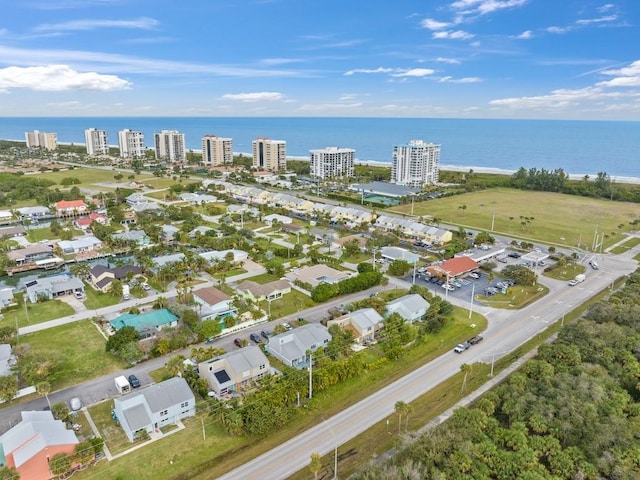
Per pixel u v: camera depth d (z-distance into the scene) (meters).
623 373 74.06
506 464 54.56
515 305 108.00
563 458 55.66
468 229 178.88
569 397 65.25
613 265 139.38
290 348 81.31
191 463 57.72
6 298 103.94
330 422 66.50
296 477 55.97
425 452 56.06
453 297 112.38
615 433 59.38
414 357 84.19
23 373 72.56
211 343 87.94
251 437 62.91
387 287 117.88
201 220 181.25
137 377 76.38
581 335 83.19
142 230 158.75
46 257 139.12
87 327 94.12
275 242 156.12
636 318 88.50
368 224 178.62
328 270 121.00
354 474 55.50
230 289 113.19
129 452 59.56
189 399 66.44
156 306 100.94
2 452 56.94
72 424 64.25
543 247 156.50
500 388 69.69
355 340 86.88
